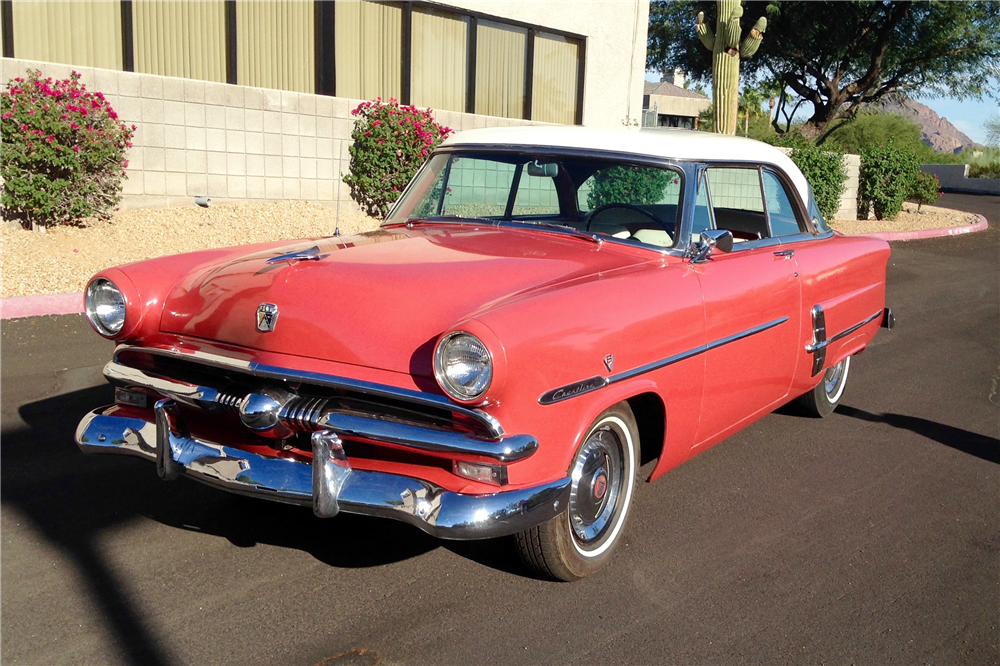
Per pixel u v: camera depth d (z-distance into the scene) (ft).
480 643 9.04
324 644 8.90
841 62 91.45
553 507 9.20
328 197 37.99
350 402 9.37
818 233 16.07
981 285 36.86
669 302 10.90
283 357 9.66
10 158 28.02
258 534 11.33
